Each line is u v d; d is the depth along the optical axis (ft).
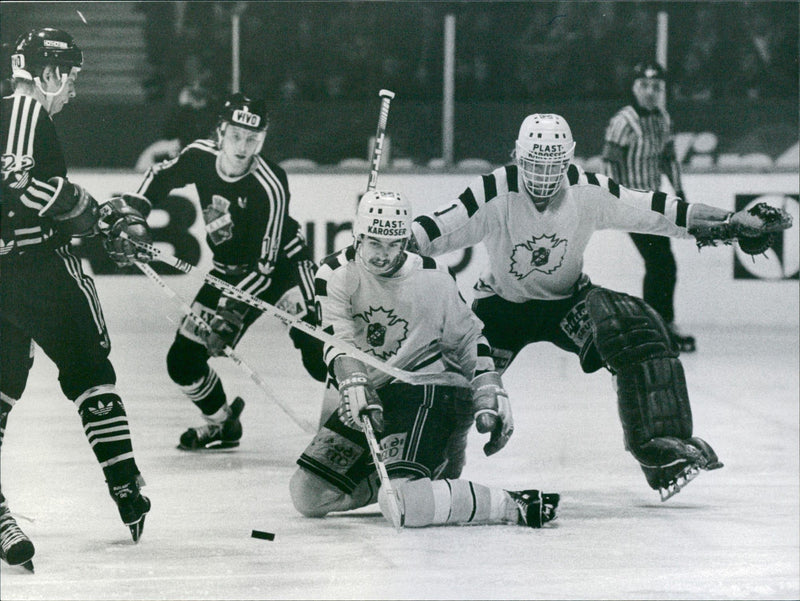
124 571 21.62
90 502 27.14
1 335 23.56
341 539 23.88
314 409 39.40
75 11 61.31
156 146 59.93
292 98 61.36
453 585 20.62
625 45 60.54
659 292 52.47
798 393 42.63
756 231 26.96
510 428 24.84
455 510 24.63
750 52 61.36
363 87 61.41
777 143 60.59
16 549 21.35
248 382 44.47
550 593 20.18
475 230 26.96
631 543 23.53
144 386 43.16
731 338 56.29
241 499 27.45
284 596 20.01
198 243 58.29
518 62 60.85
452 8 60.29
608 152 53.98
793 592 20.34
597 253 58.65
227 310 32.37
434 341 25.61
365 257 24.32
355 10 60.85
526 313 28.78
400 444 25.00
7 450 32.73
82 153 59.62
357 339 25.58
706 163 60.90
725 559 22.41
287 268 33.58
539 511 24.52
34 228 23.12
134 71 61.62
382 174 59.88
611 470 30.78
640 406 26.16
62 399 41.22
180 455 32.45
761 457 32.14
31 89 23.68
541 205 26.81
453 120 60.49
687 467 25.67
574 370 48.70
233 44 60.49
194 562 22.18
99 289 58.23
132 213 26.63
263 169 32.55
